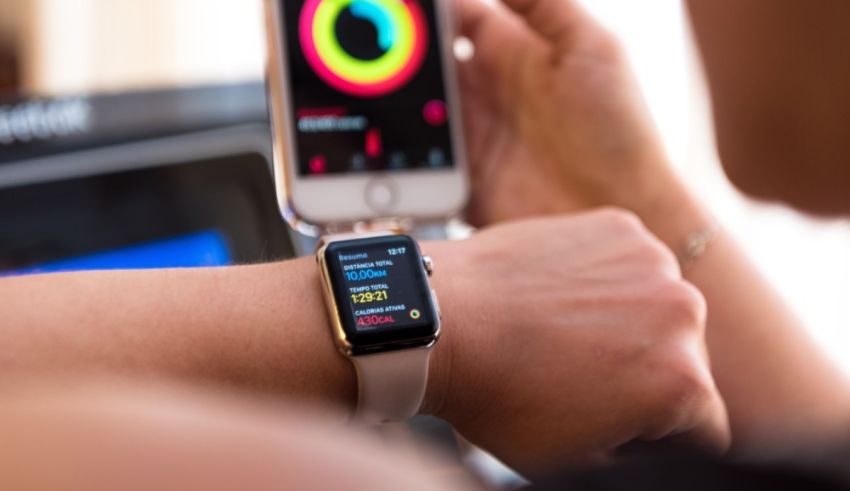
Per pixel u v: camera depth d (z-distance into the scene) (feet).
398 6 1.54
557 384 1.23
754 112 1.22
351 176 1.52
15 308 1.12
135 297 1.14
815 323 2.18
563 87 1.56
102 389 0.31
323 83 1.52
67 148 1.53
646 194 1.55
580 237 1.29
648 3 2.36
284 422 0.29
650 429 1.24
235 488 0.25
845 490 0.47
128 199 1.53
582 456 1.24
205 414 0.28
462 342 1.21
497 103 1.61
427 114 1.55
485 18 1.61
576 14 1.56
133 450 0.25
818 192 1.23
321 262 1.17
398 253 1.19
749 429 1.44
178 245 1.54
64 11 2.15
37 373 1.09
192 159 1.57
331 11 1.52
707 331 1.49
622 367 1.23
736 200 2.23
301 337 1.16
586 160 1.56
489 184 1.62
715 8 1.21
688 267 1.51
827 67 1.16
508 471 1.40
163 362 1.12
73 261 1.50
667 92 2.27
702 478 0.48
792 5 1.16
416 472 0.28
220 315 1.14
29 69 2.13
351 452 0.27
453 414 1.24
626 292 1.25
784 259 2.22
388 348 1.16
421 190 1.54
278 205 1.59
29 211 1.50
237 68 2.27
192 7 2.23
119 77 2.20
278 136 1.50
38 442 0.25
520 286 1.25
